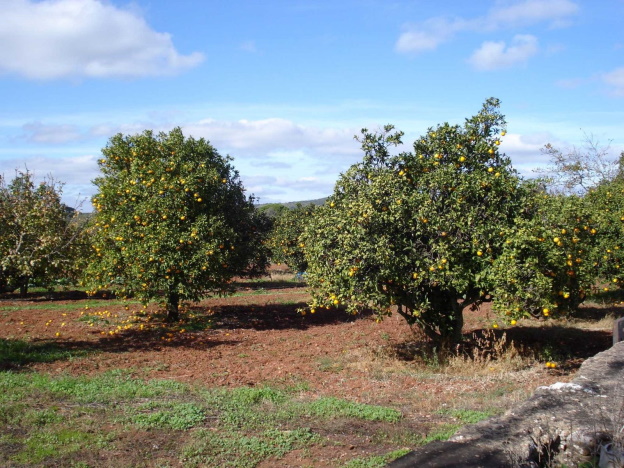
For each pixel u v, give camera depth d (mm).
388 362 10023
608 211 12484
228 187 14828
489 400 7293
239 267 14898
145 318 15031
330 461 5254
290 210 30344
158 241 12227
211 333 13203
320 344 11984
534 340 11672
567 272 8336
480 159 9508
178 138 14219
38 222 10477
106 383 7980
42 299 20344
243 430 6090
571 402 4988
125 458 5227
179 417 6355
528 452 4027
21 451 5312
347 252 9008
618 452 3975
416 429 6215
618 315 14297
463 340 11250
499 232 8445
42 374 8523
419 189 9297
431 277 8695
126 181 13062
